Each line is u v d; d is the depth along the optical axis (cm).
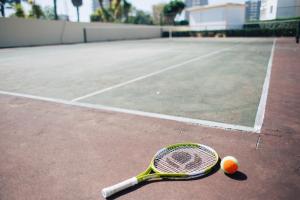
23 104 231
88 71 412
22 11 1498
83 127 171
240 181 108
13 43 1029
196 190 103
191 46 907
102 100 237
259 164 120
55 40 1196
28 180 113
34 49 916
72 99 244
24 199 100
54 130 168
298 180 108
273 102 214
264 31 1417
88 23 1343
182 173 105
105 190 96
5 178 115
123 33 1570
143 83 308
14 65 505
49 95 263
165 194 100
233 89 265
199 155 122
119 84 307
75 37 1291
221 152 132
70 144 146
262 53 602
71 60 566
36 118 192
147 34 1758
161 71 392
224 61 486
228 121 174
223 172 114
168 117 185
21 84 324
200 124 170
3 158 133
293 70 364
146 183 107
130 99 238
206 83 297
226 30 1553
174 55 621
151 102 226
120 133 159
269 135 150
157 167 112
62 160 129
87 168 121
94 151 137
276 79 307
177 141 146
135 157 130
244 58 520
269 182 107
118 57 609
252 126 164
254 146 137
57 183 110
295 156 126
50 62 541
